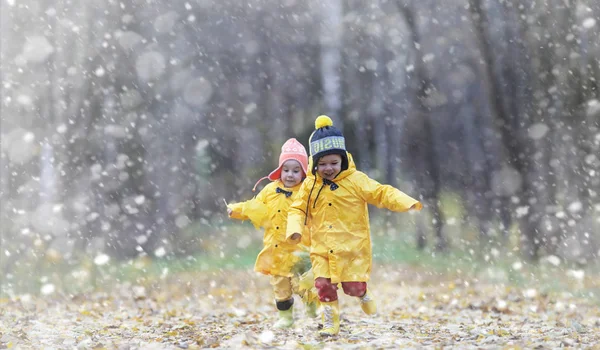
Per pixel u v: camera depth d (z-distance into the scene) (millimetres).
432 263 45156
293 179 16672
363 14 72375
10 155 42812
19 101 41562
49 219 41906
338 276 14781
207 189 75312
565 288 27938
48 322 17875
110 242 44406
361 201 15133
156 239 47594
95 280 33531
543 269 36281
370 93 73750
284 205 16719
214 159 81375
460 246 54000
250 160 82188
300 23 78875
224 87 78750
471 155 69688
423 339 14352
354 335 14945
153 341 14477
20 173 42906
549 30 39219
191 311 22031
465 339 14414
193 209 70062
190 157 74188
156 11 64875
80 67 43906
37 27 43375
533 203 41375
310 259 15828
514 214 46938
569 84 39281
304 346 13250
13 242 40000
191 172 73750
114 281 34062
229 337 14930
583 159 42000
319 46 77938
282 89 79812
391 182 69625
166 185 57344
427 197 60969
